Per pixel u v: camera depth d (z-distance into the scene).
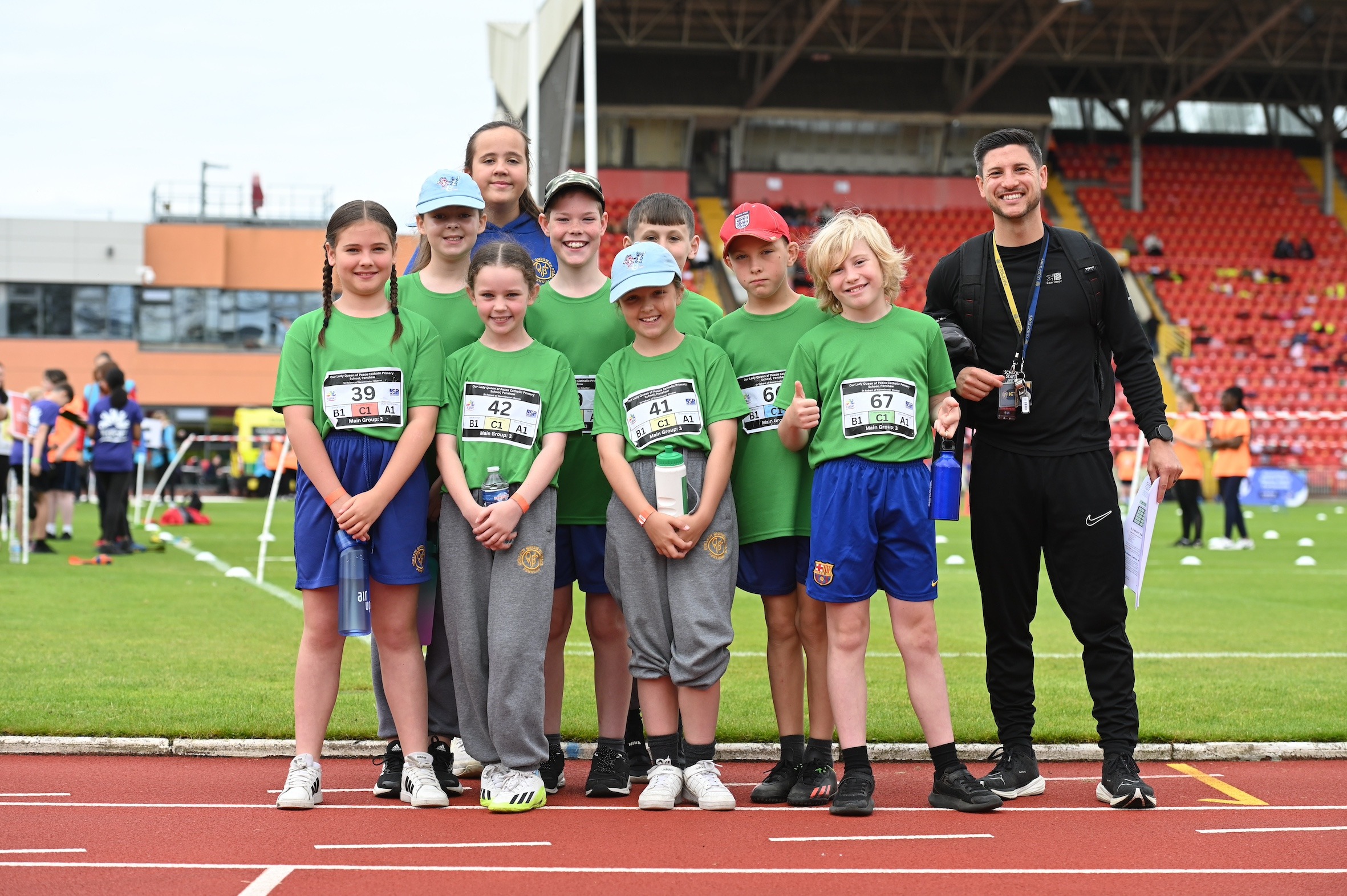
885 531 4.23
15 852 3.55
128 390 13.77
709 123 32.34
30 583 9.95
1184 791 4.40
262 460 29.08
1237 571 12.48
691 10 29.41
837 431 4.22
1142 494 4.45
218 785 4.39
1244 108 35.69
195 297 32.91
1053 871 3.44
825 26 30.19
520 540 4.18
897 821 4.00
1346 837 3.82
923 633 4.24
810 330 4.41
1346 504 25.91
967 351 4.40
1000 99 32.81
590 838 3.75
